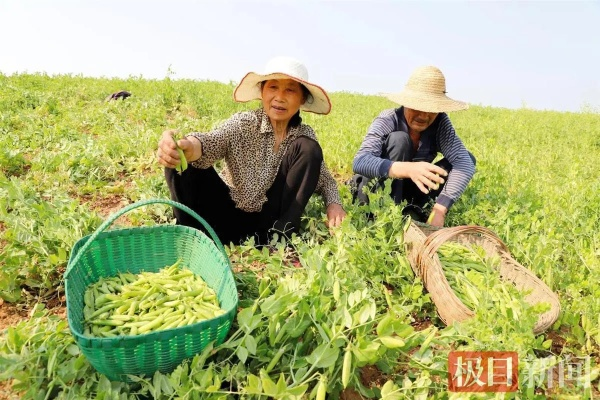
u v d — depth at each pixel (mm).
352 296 2162
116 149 5297
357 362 1981
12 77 12312
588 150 9781
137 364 1850
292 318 2119
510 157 7535
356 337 2066
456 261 3059
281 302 2098
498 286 2611
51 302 2672
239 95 3393
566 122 14469
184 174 2908
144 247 2674
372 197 3363
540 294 2674
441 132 3799
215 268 2512
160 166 4984
